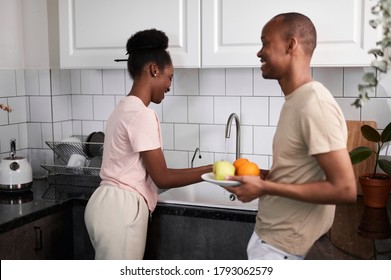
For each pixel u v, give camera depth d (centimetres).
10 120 269
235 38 212
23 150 279
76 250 236
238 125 241
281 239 151
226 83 253
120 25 231
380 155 226
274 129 247
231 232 205
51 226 223
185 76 260
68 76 283
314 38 148
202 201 226
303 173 144
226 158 257
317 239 153
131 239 196
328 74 234
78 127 285
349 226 174
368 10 192
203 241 210
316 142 133
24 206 220
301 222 148
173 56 222
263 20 207
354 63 197
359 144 228
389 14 113
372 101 230
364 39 194
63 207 226
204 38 216
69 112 285
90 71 279
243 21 210
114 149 197
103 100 278
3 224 197
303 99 138
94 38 237
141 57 196
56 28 268
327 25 198
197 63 219
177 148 266
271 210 153
